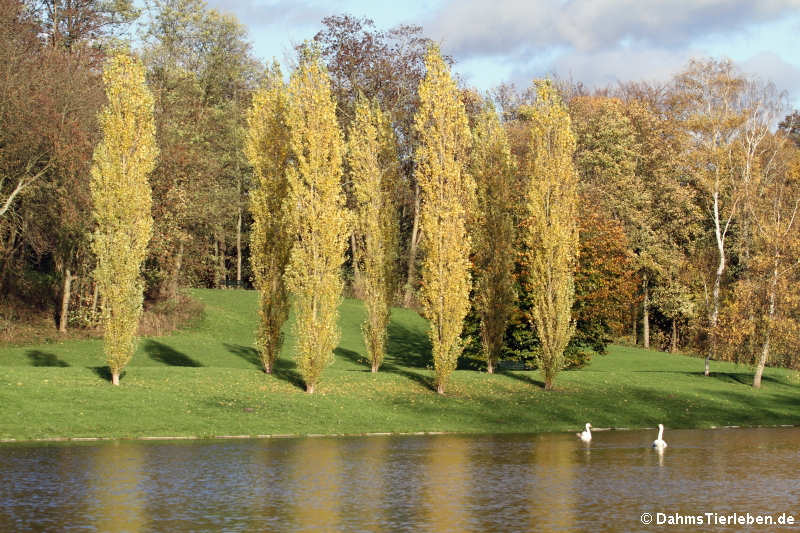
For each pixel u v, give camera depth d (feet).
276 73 159.33
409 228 290.97
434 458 103.09
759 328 181.47
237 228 277.44
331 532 66.39
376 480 88.22
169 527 67.21
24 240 192.24
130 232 138.10
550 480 89.66
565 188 163.12
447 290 148.77
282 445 111.24
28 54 180.14
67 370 143.23
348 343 214.69
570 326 168.04
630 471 95.76
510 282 174.70
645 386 170.91
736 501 79.77
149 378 142.10
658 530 68.44
